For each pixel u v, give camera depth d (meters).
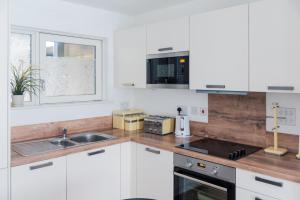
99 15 3.12
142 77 2.90
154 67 2.77
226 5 2.53
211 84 2.30
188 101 2.92
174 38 2.56
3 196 1.92
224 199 2.00
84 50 3.15
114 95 3.34
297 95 2.13
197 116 2.84
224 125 2.61
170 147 2.35
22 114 2.55
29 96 2.72
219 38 2.23
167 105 3.14
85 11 2.99
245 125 2.45
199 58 2.37
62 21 2.81
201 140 2.61
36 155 2.09
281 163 1.88
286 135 2.20
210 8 2.66
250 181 1.84
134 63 2.99
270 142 2.29
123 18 3.37
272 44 1.93
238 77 2.12
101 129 3.18
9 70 1.92
